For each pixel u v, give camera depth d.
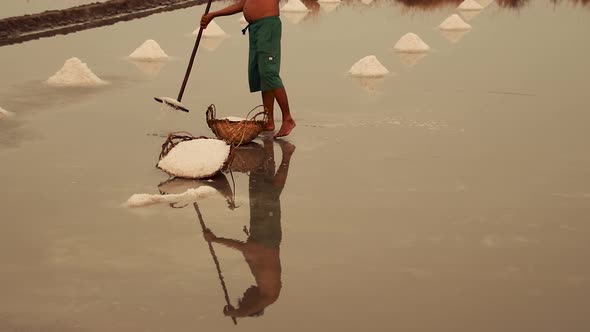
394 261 4.04
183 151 5.48
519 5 16.94
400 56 10.45
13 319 3.41
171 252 4.14
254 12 6.38
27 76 8.81
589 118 7.13
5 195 4.99
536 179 5.39
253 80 6.72
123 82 8.61
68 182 5.27
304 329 3.34
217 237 4.36
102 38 11.78
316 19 14.38
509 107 7.55
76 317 3.44
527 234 4.41
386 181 5.33
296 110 7.41
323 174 5.50
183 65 9.67
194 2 16.81
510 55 10.50
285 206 4.85
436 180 5.35
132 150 6.04
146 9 15.46
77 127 6.70
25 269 3.92
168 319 3.42
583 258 4.10
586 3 17.11
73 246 4.21
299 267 3.96
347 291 3.70
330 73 9.23
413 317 3.45
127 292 3.68
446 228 4.49
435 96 8.02
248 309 3.52
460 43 11.59
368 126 6.83
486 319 3.44
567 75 9.11
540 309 3.54
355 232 4.42
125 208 4.80
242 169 5.63
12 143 6.20
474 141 6.34
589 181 5.37
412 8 16.47
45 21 12.75
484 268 3.96
